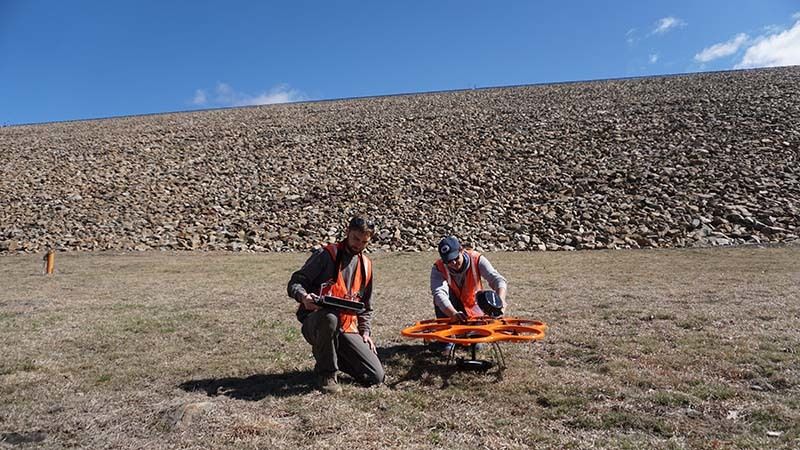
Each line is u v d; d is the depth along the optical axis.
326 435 3.91
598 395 4.50
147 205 21.66
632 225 17.06
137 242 18.06
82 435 4.00
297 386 4.90
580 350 5.78
